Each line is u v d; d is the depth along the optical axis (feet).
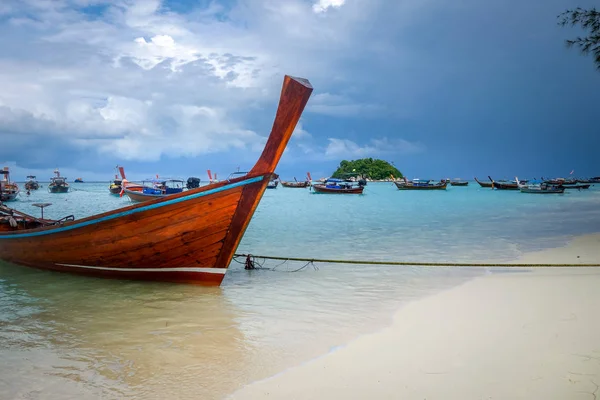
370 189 327.47
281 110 28.22
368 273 36.83
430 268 38.63
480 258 42.80
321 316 24.86
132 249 31.83
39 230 35.35
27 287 32.07
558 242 53.31
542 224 76.84
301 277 35.53
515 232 64.85
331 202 164.45
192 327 23.22
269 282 33.73
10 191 161.48
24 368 18.25
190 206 29.94
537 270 36.70
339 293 30.14
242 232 30.40
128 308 26.78
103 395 15.93
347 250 48.93
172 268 32.07
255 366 18.21
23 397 15.83
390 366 17.90
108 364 18.61
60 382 16.98
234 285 32.71
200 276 31.99
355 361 18.48
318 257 44.52
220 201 29.60
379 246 51.70
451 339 20.75
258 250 49.11
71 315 25.48
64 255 34.65
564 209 116.37
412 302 27.48
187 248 31.01
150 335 22.07
